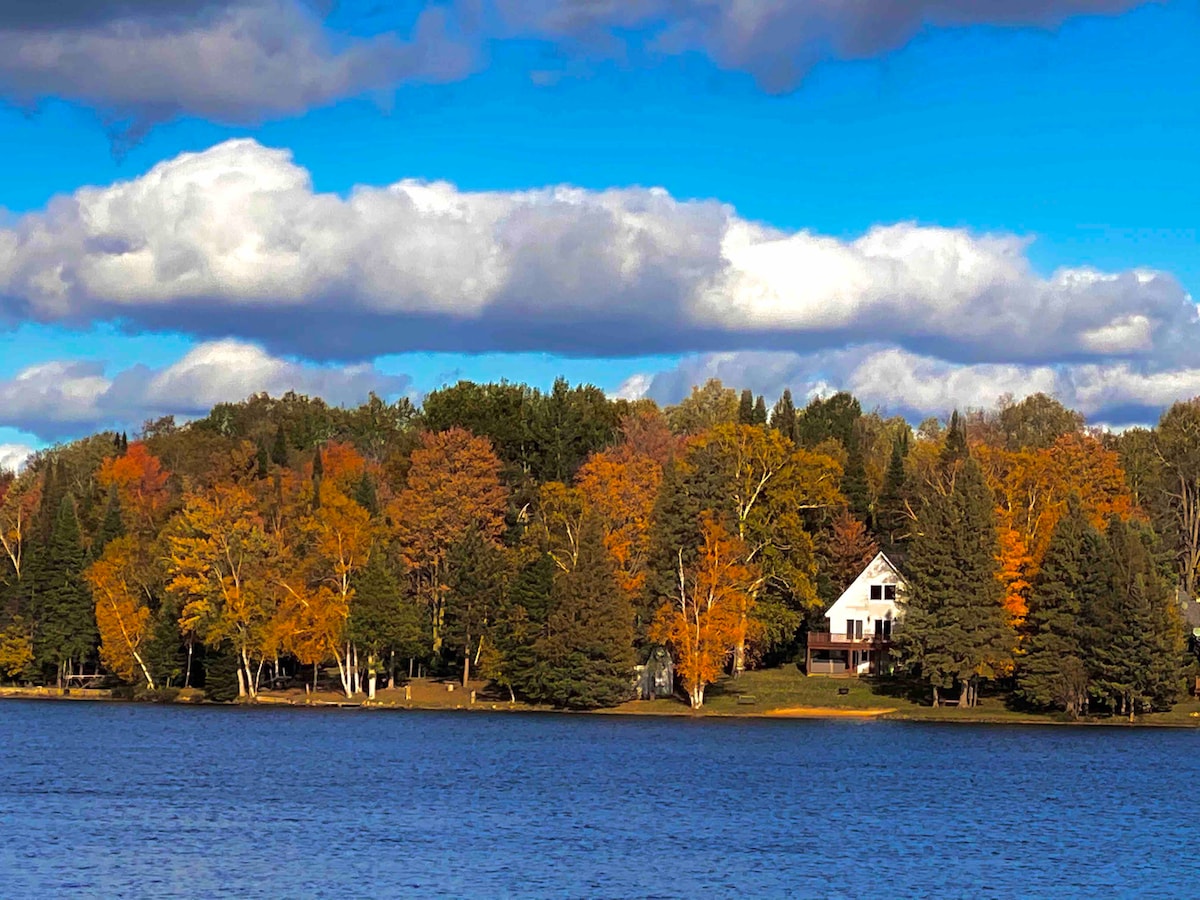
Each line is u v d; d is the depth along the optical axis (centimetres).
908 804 10269
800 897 7275
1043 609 16588
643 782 11319
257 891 7244
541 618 17362
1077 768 12350
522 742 14238
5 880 7425
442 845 8494
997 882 7650
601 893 7294
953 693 18075
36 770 11875
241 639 17988
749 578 17875
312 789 10812
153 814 9544
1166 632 16025
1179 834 9106
